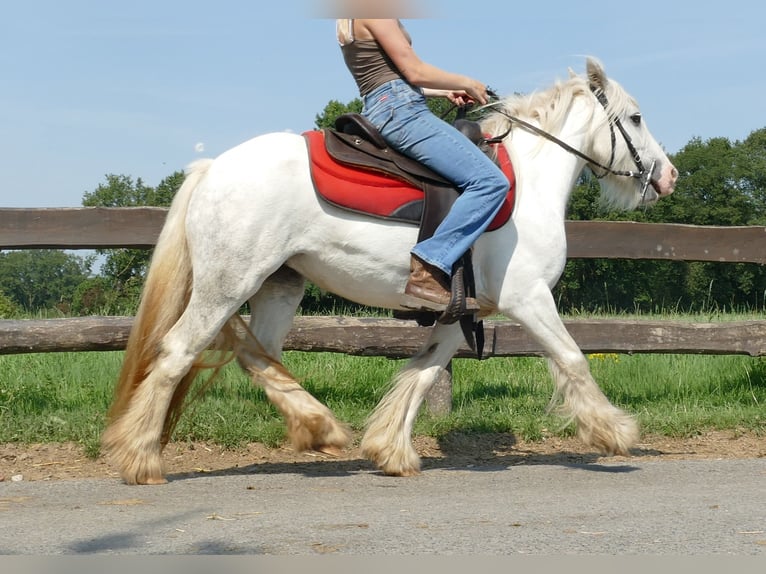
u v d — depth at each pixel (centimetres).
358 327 682
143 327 495
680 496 449
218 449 602
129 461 484
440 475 523
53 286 5272
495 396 784
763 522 387
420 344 689
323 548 344
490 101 551
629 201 588
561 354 512
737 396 777
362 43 499
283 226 484
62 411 652
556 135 548
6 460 562
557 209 529
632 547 347
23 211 641
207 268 482
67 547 348
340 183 486
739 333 738
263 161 484
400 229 493
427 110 500
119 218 653
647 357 848
